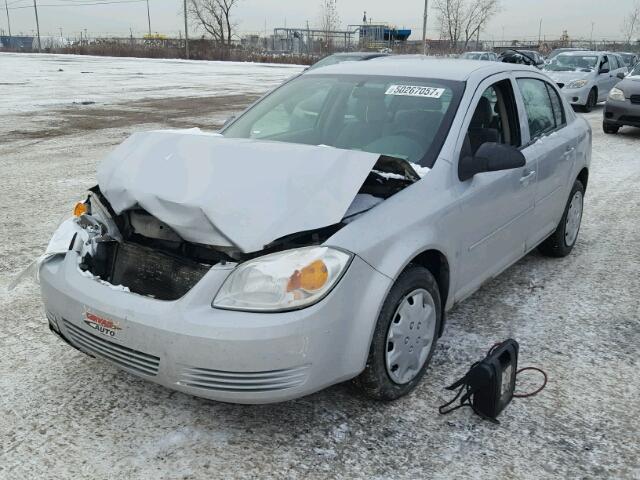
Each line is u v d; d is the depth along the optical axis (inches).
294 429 113.9
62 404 120.5
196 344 98.0
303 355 99.7
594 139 489.7
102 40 3061.0
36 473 101.3
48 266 122.0
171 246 113.0
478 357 141.6
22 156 377.1
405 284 114.9
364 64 171.9
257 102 173.8
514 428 115.7
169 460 105.2
